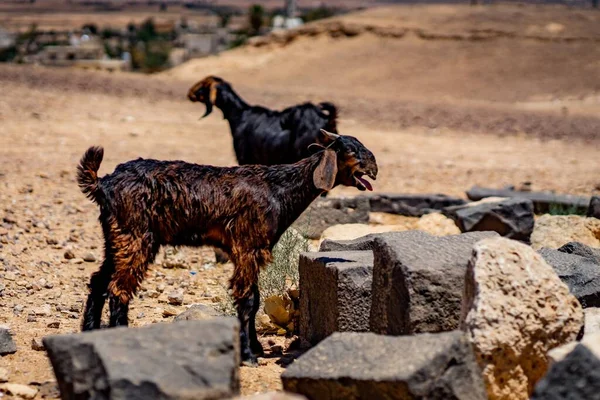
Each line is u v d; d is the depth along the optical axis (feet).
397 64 178.70
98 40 508.53
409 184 60.34
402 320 21.98
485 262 20.13
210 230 24.85
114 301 24.11
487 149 81.15
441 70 171.63
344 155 24.52
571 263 26.78
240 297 24.90
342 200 43.29
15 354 24.86
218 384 16.98
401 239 23.81
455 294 21.76
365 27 202.18
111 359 17.07
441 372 17.83
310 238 42.01
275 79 174.40
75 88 112.57
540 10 223.10
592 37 185.16
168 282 34.76
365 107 112.98
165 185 24.26
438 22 202.49
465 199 53.98
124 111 92.84
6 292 31.68
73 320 28.84
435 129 94.07
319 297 26.21
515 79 158.61
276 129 41.11
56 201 48.19
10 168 57.06
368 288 24.77
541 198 50.24
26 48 426.51
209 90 42.96
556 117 109.91
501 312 19.70
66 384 17.65
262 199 24.76
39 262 36.27
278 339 28.25
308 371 19.01
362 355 18.93
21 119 80.07
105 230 24.49
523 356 19.83
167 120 88.89
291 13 358.23
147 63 349.61
